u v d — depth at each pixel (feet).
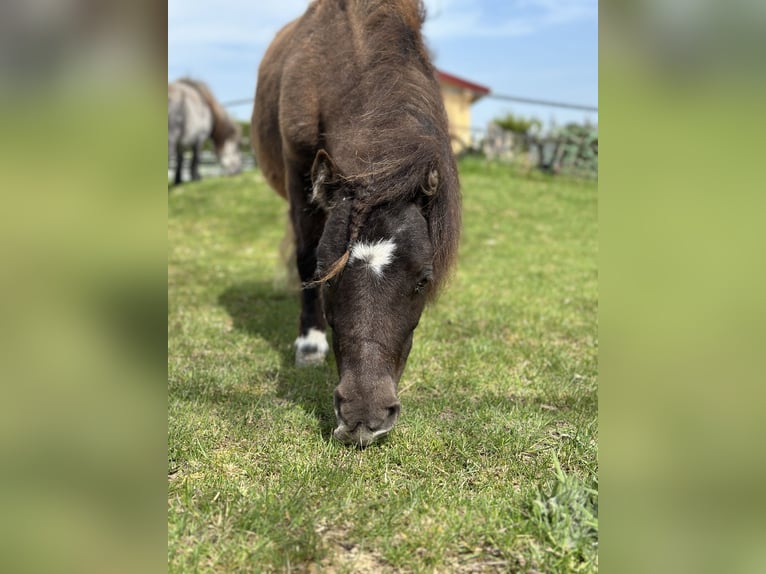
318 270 9.11
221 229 34.50
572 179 54.54
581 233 35.45
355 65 11.55
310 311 14.37
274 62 15.58
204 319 17.48
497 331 16.99
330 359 14.28
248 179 47.65
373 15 11.91
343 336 8.96
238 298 20.34
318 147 12.23
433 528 7.80
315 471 9.07
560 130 56.59
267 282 22.86
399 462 9.57
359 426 8.77
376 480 9.04
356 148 9.85
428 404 11.76
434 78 12.18
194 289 21.43
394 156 9.29
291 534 7.59
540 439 10.37
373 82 11.08
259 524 7.74
